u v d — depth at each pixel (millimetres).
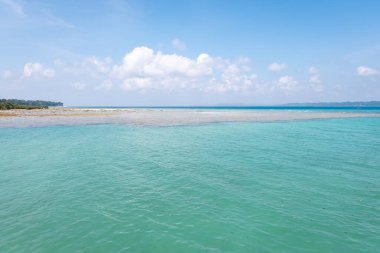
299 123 53688
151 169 17891
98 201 12305
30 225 10016
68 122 53094
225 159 20797
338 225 10078
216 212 11156
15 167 18344
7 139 30938
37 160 20500
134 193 13336
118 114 86250
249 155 22250
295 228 9844
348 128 44031
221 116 78688
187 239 9102
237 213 11055
